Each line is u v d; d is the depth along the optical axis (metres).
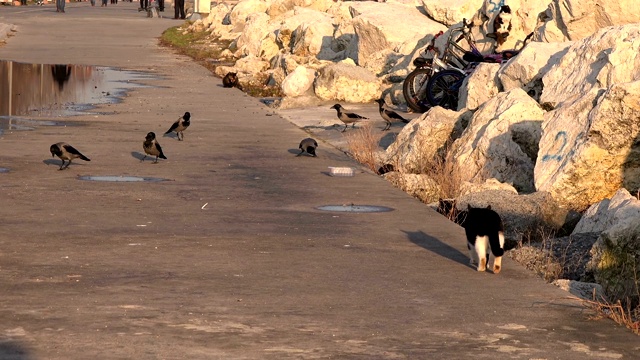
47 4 107.31
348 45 39.56
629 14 24.06
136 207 13.56
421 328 8.22
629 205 12.07
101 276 9.70
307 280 9.77
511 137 16.38
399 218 13.23
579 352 7.66
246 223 12.64
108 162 17.64
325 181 16.27
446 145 18.03
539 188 14.80
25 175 16.02
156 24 70.25
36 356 7.25
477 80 21.66
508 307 8.95
